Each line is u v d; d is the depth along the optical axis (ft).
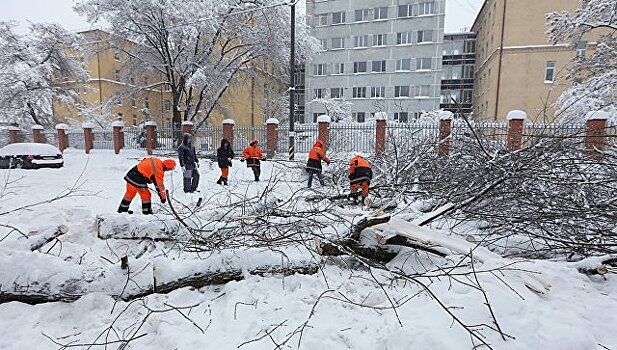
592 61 50.60
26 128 92.32
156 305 10.12
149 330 9.18
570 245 13.17
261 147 68.13
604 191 16.15
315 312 9.68
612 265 12.17
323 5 122.21
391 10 113.91
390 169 25.43
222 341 8.41
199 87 77.05
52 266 10.48
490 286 10.02
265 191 18.19
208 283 11.19
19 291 9.96
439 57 110.22
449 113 47.65
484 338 8.12
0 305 9.82
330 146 57.62
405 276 10.70
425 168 22.57
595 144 19.43
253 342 8.24
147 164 18.47
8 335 8.89
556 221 14.32
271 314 9.50
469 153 20.07
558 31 51.72
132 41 74.79
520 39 87.30
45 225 15.25
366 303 10.42
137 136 74.95
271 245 12.79
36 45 86.28
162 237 14.49
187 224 14.75
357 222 12.94
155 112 133.90
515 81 88.63
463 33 132.98
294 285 11.24
